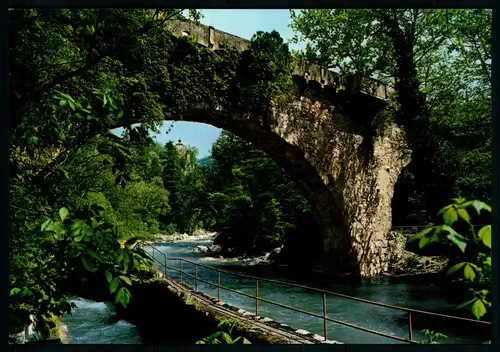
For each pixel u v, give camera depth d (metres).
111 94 2.69
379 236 20.39
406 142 20.23
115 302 2.09
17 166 2.78
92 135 2.74
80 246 2.16
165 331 9.34
